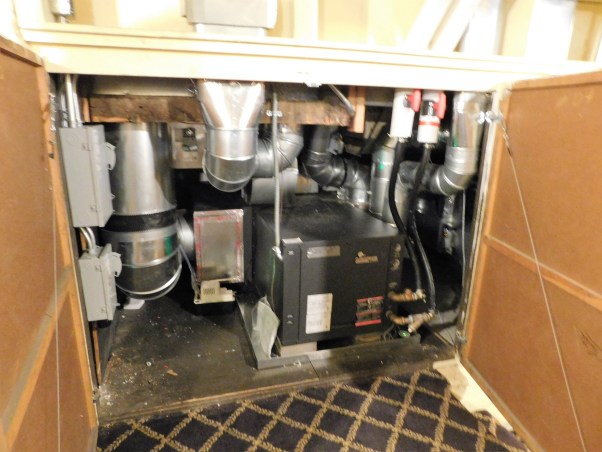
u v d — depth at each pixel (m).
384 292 1.46
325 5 1.27
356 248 1.37
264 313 1.49
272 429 1.16
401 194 1.67
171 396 1.26
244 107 1.07
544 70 1.22
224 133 1.08
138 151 1.28
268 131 1.54
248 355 1.47
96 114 1.11
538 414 1.07
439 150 1.69
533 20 1.22
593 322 0.88
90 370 1.12
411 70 1.14
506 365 1.21
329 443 1.12
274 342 1.47
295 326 1.39
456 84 1.19
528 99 1.09
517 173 1.15
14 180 0.64
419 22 1.18
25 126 0.73
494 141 1.25
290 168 1.77
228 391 1.29
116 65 0.93
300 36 1.27
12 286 0.60
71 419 0.89
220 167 1.14
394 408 1.25
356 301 1.43
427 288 1.65
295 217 1.62
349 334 1.47
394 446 1.12
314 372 1.39
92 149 0.98
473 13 1.24
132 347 1.50
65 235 0.96
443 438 1.15
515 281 1.16
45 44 0.88
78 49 0.90
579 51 1.34
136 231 1.37
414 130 1.55
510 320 1.19
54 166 0.90
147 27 1.26
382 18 1.29
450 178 1.38
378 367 1.42
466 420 1.21
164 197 1.39
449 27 1.20
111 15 1.23
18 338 0.60
